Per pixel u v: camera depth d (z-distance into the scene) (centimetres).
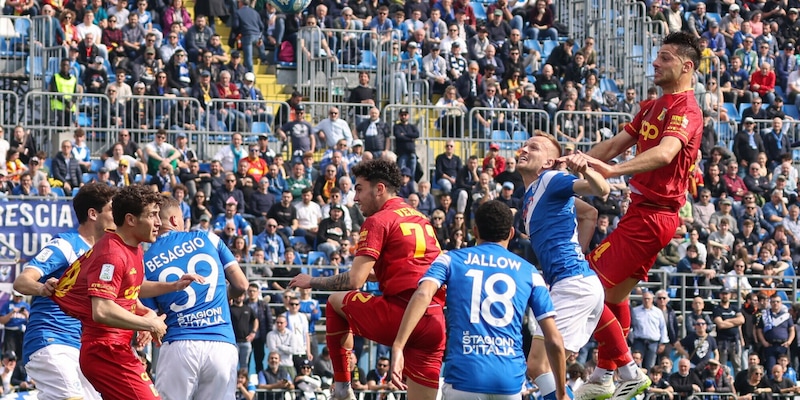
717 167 2686
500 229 926
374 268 1053
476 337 899
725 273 2400
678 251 2405
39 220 2003
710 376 2147
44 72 2653
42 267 1044
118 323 942
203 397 1052
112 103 2562
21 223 1995
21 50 2739
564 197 987
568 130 2758
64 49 2636
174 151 2433
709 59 3061
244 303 2014
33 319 1114
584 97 2903
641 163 945
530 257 2300
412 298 894
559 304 980
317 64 2905
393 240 1024
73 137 2523
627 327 1055
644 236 995
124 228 966
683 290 2294
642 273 1016
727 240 2473
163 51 2714
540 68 3077
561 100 2831
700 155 2742
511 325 905
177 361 1036
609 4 3127
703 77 3077
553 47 3173
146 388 996
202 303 1046
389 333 1027
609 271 1008
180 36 2806
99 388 988
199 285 1046
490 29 3078
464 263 912
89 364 984
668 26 3206
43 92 2469
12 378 1950
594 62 3034
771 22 3350
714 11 3400
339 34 2953
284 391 1989
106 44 2719
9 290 1962
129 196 960
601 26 3150
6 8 2792
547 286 1003
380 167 1052
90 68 2597
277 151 2634
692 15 3288
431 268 908
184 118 2577
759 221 2575
